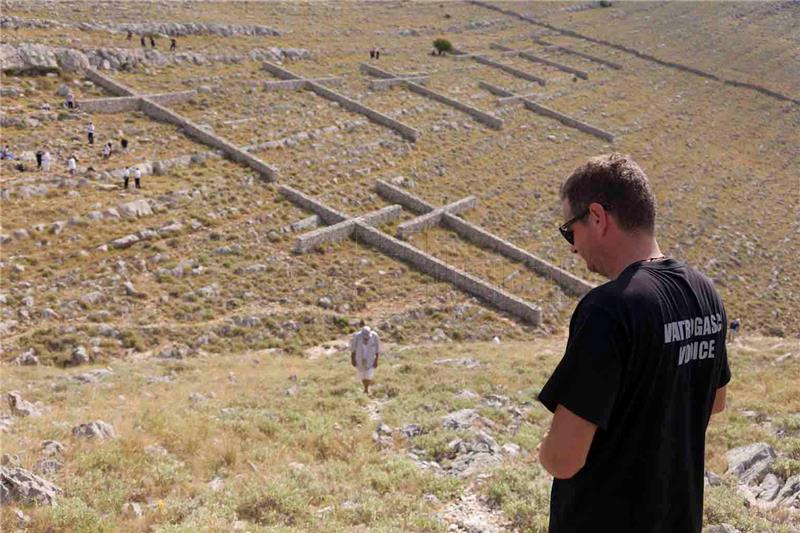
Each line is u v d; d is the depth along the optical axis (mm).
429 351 30047
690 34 135250
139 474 10148
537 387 18969
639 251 2982
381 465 11133
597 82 101312
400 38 101375
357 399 17594
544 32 122250
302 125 58750
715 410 3391
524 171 65250
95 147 45344
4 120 45125
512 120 77312
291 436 13070
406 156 60031
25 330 29281
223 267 37688
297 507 8945
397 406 16391
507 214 55750
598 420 2670
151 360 28469
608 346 2662
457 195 56406
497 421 14594
